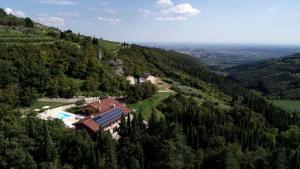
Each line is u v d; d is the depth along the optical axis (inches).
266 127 7805.1
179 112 6466.5
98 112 5728.3
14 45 6737.2
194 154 4953.3
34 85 6235.2
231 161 4667.8
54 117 5374.0
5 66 5999.0
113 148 4399.6
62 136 4515.3
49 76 6530.5
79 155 4254.4
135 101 7106.3
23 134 4325.8
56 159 4119.1
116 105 6284.5
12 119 4699.8
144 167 4630.9
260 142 6574.8
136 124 5078.7
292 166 5231.3
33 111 5433.1
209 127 6122.1
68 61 7258.9
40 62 6609.3
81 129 4862.2
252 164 5012.3
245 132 6338.6
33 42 7539.4
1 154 4028.1
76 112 5831.7
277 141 7317.9
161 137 4901.6
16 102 5575.8
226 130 6309.1
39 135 4392.2
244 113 7672.2
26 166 3941.9
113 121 5561.0
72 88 6569.9
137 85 7421.3
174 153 4534.9
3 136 4183.1
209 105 7795.3
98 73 7544.3
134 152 4512.8
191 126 5674.2
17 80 6072.8
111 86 7436.0
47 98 6318.9
